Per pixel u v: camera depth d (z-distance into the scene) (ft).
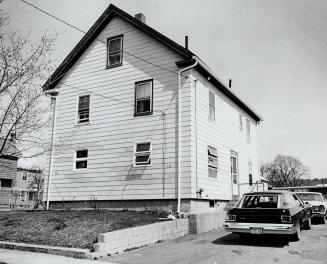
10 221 49.42
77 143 64.13
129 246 35.96
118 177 58.49
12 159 117.70
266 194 38.65
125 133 59.41
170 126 55.21
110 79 63.10
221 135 65.77
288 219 33.91
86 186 61.46
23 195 181.78
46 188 65.77
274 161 364.79
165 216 48.60
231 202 64.03
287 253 31.78
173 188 52.95
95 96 64.13
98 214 50.98
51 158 66.33
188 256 31.94
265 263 28.30
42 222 46.85
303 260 29.09
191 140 53.11
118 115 60.80
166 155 54.65
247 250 33.42
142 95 59.26
